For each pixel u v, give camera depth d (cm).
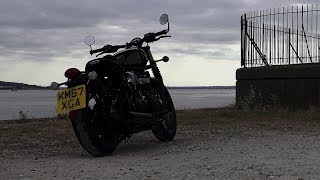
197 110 1395
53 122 1058
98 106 587
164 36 703
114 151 639
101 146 589
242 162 512
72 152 633
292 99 1226
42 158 582
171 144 690
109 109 591
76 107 571
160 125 704
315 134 766
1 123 1125
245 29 1365
